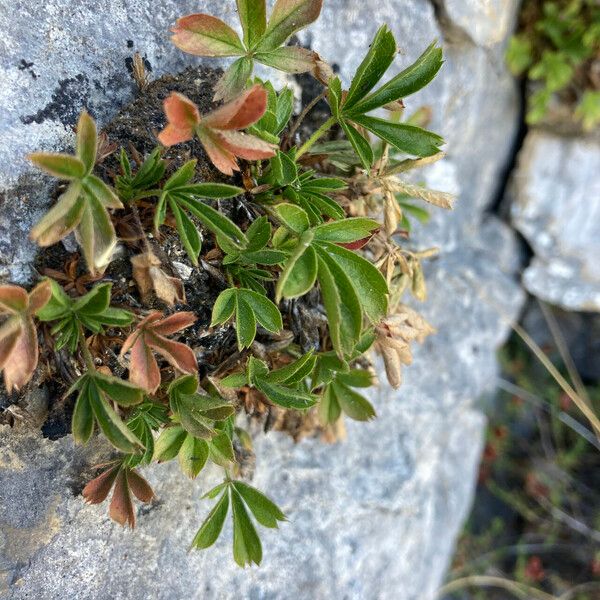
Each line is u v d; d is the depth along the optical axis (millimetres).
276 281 132
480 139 246
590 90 248
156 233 115
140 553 157
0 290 100
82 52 126
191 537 167
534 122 263
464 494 290
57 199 121
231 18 147
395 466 230
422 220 177
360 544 218
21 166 118
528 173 276
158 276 114
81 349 119
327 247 112
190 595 169
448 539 280
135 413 123
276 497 195
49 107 122
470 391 274
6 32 118
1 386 123
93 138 104
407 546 242
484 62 220
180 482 163
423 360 246
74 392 130
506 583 368
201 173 130
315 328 141
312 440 203
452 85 212
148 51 135
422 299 161
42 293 103
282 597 193
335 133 161
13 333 103
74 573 145
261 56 123
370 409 146
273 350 139
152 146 129
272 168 127
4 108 118
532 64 245
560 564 375
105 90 129
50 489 137
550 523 374
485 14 204
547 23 236
